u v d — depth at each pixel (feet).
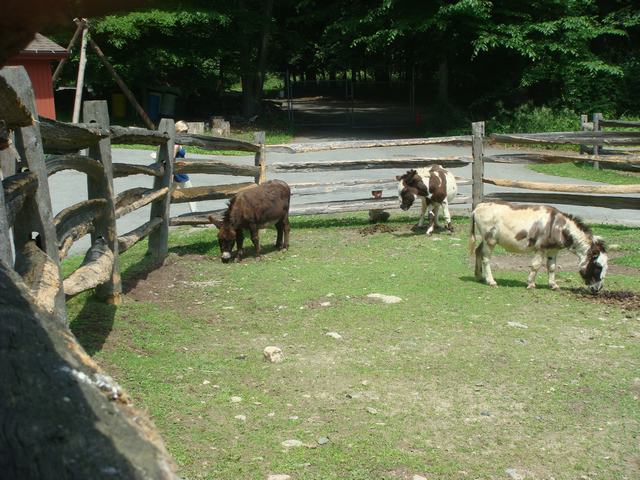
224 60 121.70
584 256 30.04
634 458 16.75
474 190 46.98
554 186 44.86
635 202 43.14
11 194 15.42
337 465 15.84
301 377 20.83
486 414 18.75
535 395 20.02
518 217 30.60
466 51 110.01
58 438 5.50
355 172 69.05
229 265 35.53
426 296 29.78
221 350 22.98
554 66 103.45
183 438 16.63
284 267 35.19
